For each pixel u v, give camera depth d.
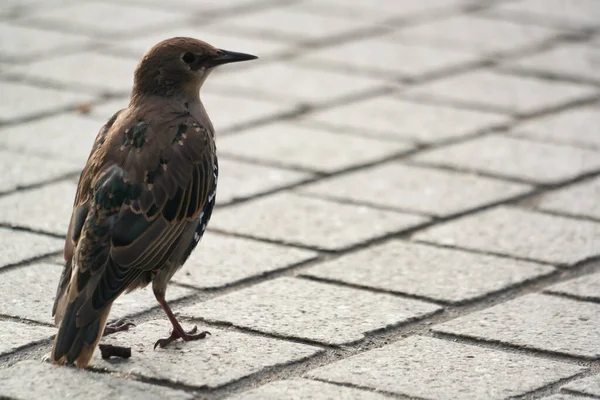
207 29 18.50
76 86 16.11
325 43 18.08
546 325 9.96
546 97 16.09
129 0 20.09
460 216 12.45
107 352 9.12
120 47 17.64
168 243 9.05
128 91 16.00
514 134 14.81
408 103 15.84
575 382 8.94
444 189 13.14
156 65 9.86
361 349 9.52
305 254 11.45
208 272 10.96
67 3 19.89
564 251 11.55
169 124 9.48
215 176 9.67
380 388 8.81
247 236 11.84
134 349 9.34
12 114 15.06
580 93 16.23
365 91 16.27
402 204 12.73
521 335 9.77
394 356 9.38
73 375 8.84
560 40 18.36
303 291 10.62
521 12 19.77
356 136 14.72
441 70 17.06
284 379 8.95
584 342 9.64
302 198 12.87
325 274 11.00
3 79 16.30
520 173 13.60
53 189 12.80
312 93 16.16
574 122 15.22
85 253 8.72
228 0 20.23
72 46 17.67
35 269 10.88
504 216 12.44
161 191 9.05
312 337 9.67
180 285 10.68
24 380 8.73
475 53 17.75
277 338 9.66
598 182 13.38
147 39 18.02
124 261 8.73
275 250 11.52
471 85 16.52
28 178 13.06
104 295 8.57
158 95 9.89
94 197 8.98
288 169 13.66
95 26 18.59
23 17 19.03
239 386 8.81
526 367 9.20
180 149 9.31
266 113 15.41
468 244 11.72
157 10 19.52
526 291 10.70
